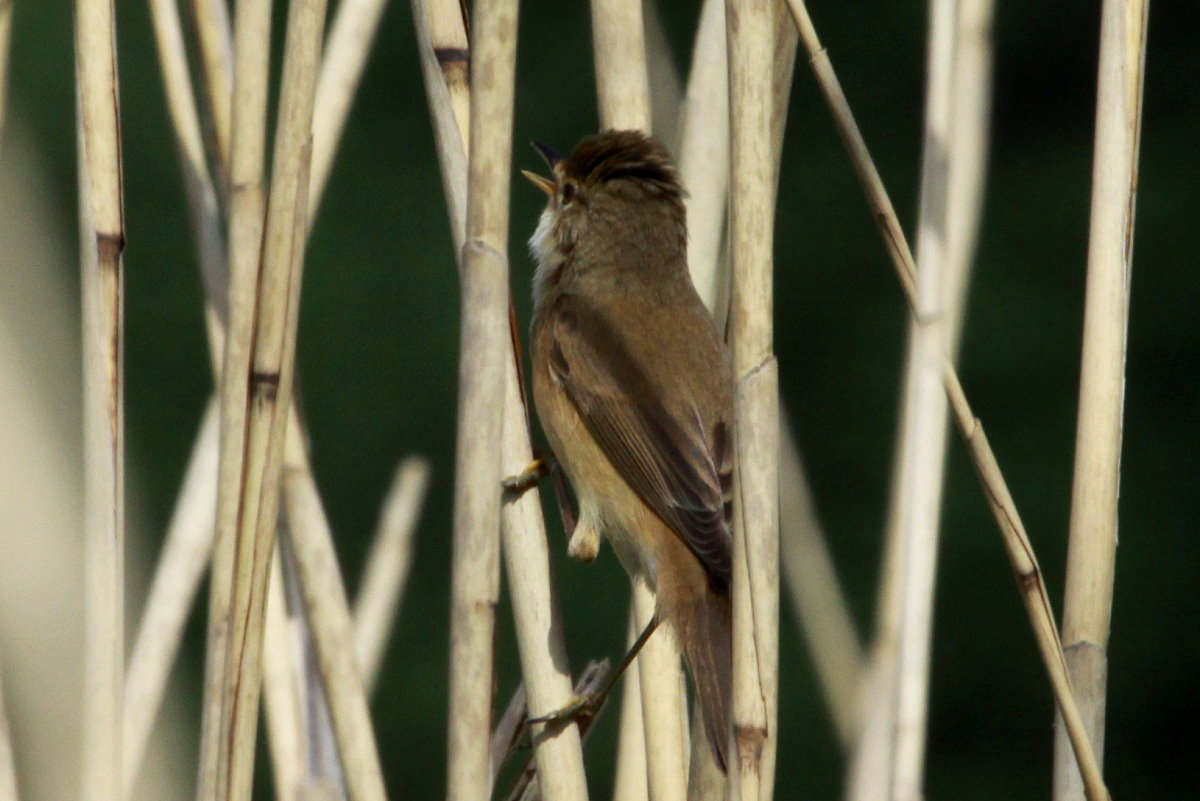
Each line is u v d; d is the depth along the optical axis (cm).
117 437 580
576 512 828
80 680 793
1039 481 1956
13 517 807
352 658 615
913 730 597
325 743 695
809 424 2044
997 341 2044
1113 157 612
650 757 644
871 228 2114
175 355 1920
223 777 539
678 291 830
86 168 575
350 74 718
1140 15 617
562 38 2123
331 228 2044
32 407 835
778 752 1750
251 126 547
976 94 746
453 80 631
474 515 520
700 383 787
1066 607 606
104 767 575
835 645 795
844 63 2219
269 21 552
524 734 666
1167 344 2036
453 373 1969
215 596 548
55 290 1102
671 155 836
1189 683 1889
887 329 2066
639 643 686
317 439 1944
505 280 523
